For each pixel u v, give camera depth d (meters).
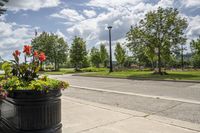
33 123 3.62
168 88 13.31
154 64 45.72
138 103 8.59
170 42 24.73
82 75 26.47
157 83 16.23
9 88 3.70
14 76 4.29
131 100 9.28
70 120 5.89
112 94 11.15
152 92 11.71
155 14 24.67
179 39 24.89
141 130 5.03
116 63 51.38
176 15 24.64
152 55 26.33
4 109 4.20
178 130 5.01
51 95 3.76
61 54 46.25
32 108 3.61
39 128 3.67
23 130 3.63
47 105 3.72
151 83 16.30
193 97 9.96
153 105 8.16
